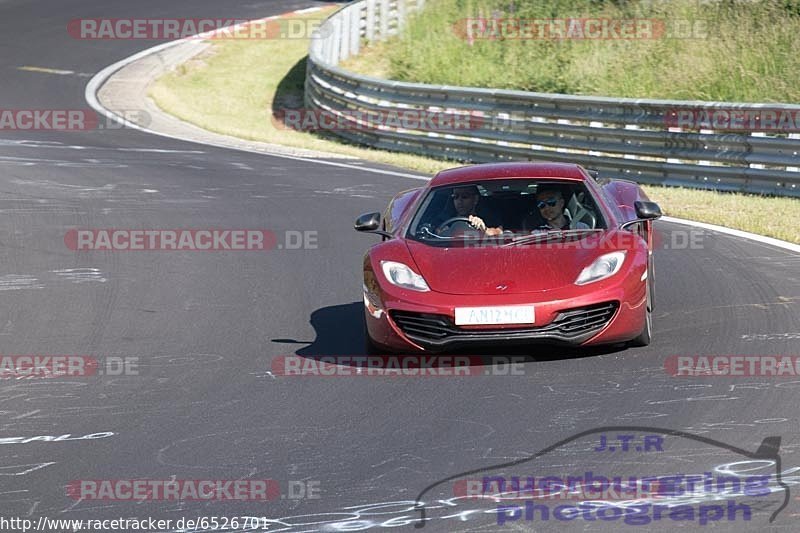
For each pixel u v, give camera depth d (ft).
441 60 311.88
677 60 274.98
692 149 172.24
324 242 134.82
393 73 311.88
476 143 207.21
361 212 154.81
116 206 162.61
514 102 201.67
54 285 116.16
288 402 73.72
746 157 164.45
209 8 425.28
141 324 99.35
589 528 50.26
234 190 176.86
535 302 77.56
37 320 101.81
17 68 333.83
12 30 388.16
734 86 258.37
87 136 247.29
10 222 151.23
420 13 348.79
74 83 316.81
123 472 61.57
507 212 89.35
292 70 348.38
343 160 214.28
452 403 71.36
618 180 103.86
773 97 251.39
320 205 161.58
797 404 67.15
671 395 70.38
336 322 96.68
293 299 106.52
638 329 80.23
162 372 83.41
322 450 63.57
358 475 59.06
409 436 65.21
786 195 160.45
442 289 79.97
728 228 135.64
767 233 130.52
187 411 73.00
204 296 109.70
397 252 85.40
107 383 81.00
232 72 344.69
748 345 81.51
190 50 364.79
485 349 83.66
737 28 280.51
